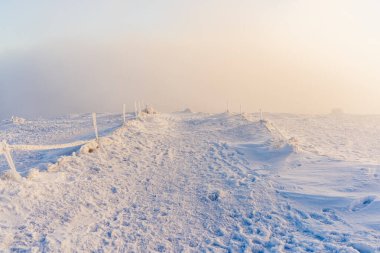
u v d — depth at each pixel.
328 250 6.22
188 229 7.59
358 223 7.27
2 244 6.25
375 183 9.39
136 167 12.38
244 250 6.58
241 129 19.64
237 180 10.87
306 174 10.99
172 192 9.95
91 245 6.63
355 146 16.98
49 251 6.19
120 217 8.09
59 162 11.49
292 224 7.69
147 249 6.64
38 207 7.91
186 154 14.61
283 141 14.82
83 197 8.96
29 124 27.27
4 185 8.26
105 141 14.94
